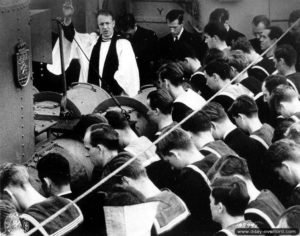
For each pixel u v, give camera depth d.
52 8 15.00
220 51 13.47
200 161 9.70
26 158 10.35
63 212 9.08
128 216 8.72
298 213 8.68
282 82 11.70
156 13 17.47
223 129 10.76
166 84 11.79
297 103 11.45
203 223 9.44
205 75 12.23
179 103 11.16
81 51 14.11
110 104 11.91
